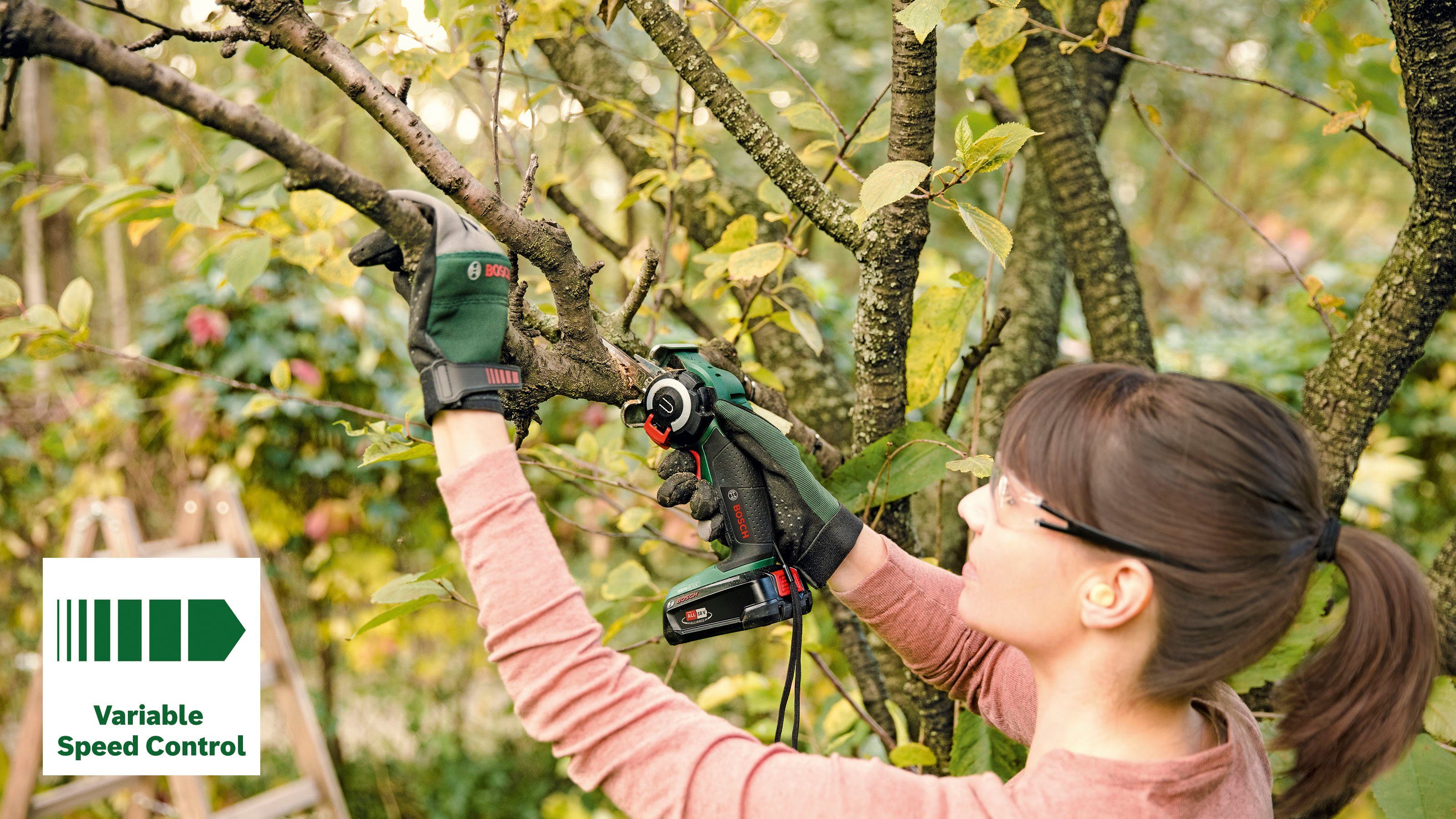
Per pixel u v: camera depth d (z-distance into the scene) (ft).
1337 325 5.01
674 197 5.55
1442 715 3.57
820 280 8.56
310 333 9.65
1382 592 2.28
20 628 11.84
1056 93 5.31
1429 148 3.62
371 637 11.38
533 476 8.86
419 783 12.98
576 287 2.74
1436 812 3.49
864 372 3.95
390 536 10.71
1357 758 2.35
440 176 2.49
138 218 4.32
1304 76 13.80
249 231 4.32
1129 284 5.30
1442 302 3.94
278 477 9.97
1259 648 2.23
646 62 5.61
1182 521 2.17
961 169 3.22
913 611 3.16
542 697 2.17
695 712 2.24
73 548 8.98
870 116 4.18
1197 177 4.95
